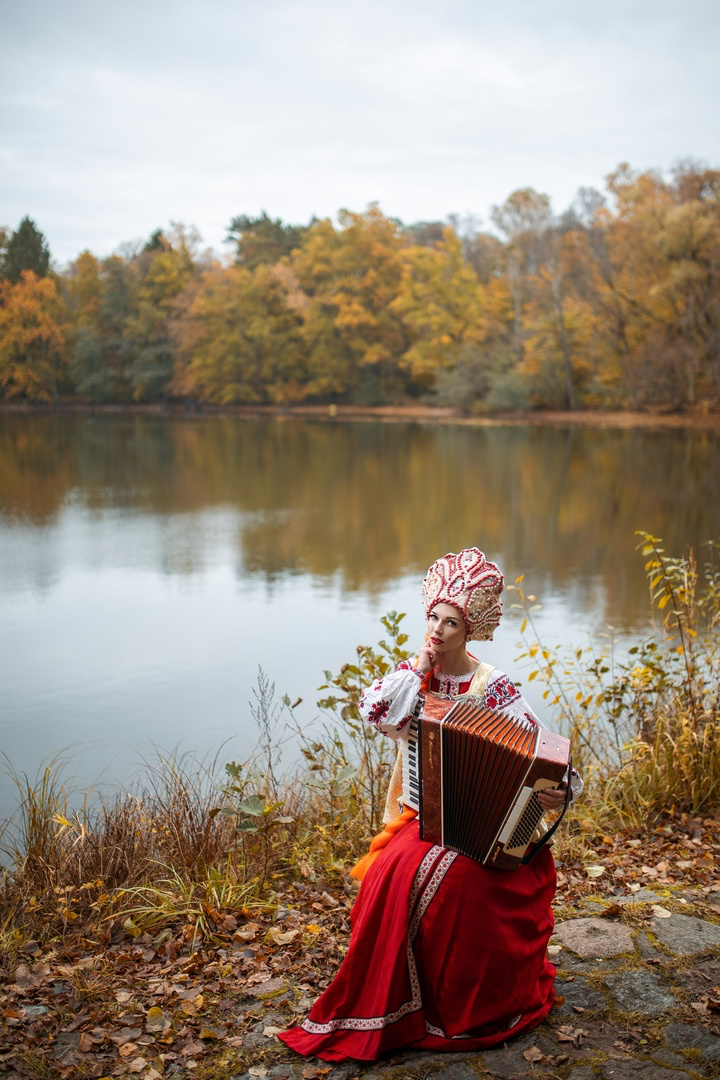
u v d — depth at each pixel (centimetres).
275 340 7044
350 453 3712
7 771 709
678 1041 260
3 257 9100
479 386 6184
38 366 7988
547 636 1073
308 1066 261
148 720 831
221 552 1695
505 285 6159
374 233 6662
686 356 4894
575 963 305
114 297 7831
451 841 256
